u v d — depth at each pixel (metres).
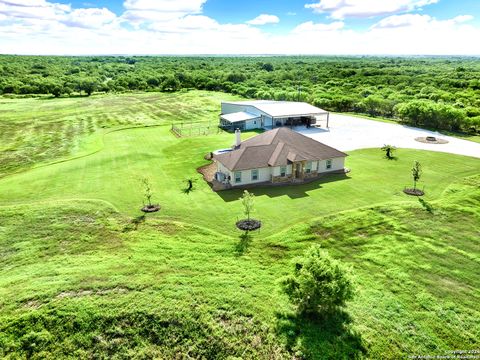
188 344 14.34
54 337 14.41
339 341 14.46
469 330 15.07
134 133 56.09
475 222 24.30
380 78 117.75
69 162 40.19
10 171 38.91
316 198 28.73
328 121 63.22
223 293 16.78
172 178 34.16
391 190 30.14
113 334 14.58
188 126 61.44
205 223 24.73
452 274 18.70
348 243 21.86
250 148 33.22
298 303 15.66
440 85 97.94
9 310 15.44
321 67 184.50
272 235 22.89
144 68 183.62
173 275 18.19
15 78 128.38
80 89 117.69
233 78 129.88
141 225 24.47
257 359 13.71
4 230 23.94
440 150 42.91
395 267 19.31
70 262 19.80
